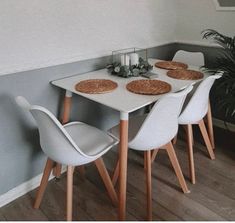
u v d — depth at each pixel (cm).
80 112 203
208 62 254
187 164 210
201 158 218
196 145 237
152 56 254
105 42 205
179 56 247
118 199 153
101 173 158
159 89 158
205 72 198
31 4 152
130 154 224
